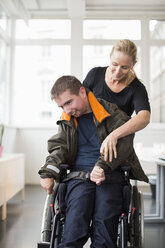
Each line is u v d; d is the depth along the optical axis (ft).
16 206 10.87
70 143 4.32
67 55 17.15
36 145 16.10
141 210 4.45
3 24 16.02
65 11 16.62
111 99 5.07
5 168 9.18
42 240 4.09
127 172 4.23
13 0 13.75
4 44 16.37
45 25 17.12
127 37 16.94
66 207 4.02
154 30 16.90
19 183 11.32
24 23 17.03
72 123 4.33
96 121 4.24
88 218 3.85
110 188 4.04
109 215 3.79
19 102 17.08
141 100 4.86
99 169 3.82
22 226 8.43
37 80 17.15
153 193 12.64
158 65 16.83
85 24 17.02
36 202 11.54
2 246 6.85
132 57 4.67
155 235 7.82
